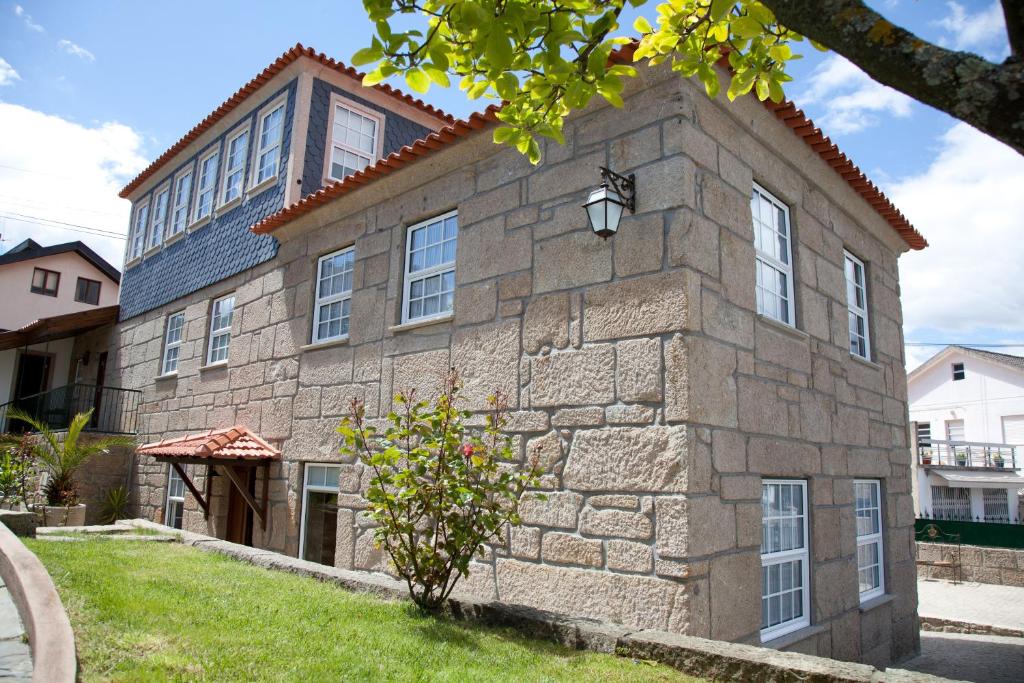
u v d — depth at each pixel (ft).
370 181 27.43
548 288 20.54
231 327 36.35
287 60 37.65
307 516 28.84
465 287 23.25
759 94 13.52
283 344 31.73
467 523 17.20
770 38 12.74
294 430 29.81
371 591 18.48
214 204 41.91
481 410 21.77
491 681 12.03
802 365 22.08
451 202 24.63
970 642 31.35
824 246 24.89
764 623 19.08
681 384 16.90
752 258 20.29
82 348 57.47
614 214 18.07
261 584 18.61
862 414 25.84
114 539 25.49
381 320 26.53
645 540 16.90
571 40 10.79
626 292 18.51
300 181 35.81
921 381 111.45
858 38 7.38
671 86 18.80
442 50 10.68
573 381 19.29
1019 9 6.71
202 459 30.09
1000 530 50.52
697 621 15.90
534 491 19.62
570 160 20.83
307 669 11.89
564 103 12.05
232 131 42.34
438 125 44.29
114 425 47.29
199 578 18.76
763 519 19.67
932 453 87.86
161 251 47.21
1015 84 6.44
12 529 23.45
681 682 12.55
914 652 27.78
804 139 22.71
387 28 10.46
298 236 32.37
